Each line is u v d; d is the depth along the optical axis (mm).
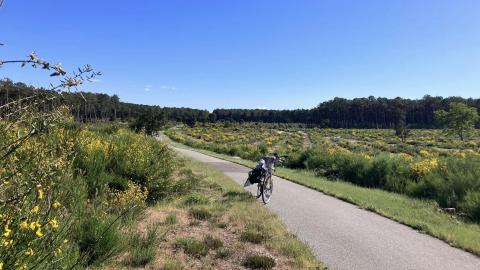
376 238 7383
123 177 9312
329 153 23484
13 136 2672
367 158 19766
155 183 9602
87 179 7855
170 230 6758
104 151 9562
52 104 2395
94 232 4793
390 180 16094
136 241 5590
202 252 5715
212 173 16109
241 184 14367
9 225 2742
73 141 5707
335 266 5762
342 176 18781
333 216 9195
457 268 5906
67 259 3678
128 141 12500
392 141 73625
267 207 9867
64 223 3916
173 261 5250
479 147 59062
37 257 3070
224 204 9320
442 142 72125
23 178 2832
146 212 7746
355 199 11539
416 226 8352
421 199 12984
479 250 6609
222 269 5285
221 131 103938
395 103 159250
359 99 167875
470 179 12617
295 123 168000
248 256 5793
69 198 4371
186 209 8516
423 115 151625
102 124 20812
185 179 11852
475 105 142750
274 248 6246
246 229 7242
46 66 2104
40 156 3113
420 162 16812
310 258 5855
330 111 165625
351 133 106625
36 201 2973
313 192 13023
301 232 7551
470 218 10203
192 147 51156
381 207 10430
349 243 6969
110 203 6949
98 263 4547
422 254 6508
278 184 14562
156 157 11117
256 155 32156
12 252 2752
